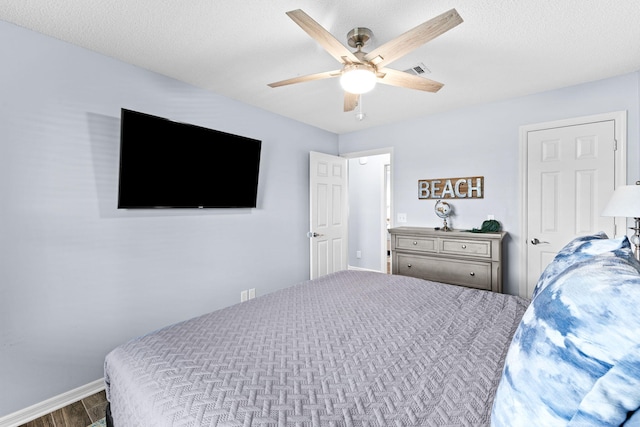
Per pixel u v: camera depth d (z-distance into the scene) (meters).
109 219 2.17
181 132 2.48
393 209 3.89
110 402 1.27
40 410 1.87
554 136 2.81
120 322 2.23
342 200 4.31
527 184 2.95
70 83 1.98
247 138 3.02
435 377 1.01
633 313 0.50
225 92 2.84
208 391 0.94
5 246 1.75
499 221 3.11
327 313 1.60
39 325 1.87
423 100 3.07
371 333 1.35
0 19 1.72
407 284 2.11
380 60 1.66
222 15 1.72
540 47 2.05
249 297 3.18
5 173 1.74
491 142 3.15
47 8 1.64
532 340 0.63
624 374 0.49
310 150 3.93
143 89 2.34
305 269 3.87
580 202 2.70
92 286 2.09
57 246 1.94
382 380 1.00
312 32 1.43
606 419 0.50
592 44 2.02
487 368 1.05
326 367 1.08
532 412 0.58
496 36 1.92
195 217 2.71
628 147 2.49
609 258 0.72
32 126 1.83
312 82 2.62
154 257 2.42
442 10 1.67
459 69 2.38
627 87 2.49
